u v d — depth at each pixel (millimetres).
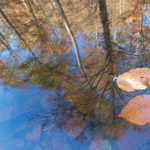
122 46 1987
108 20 2896
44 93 1482
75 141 1045
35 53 2340
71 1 4645
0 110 1393
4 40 3150
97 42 2229
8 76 1886
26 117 1288
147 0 3246
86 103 1278
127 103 1140
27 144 1103
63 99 1373
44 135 1128
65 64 1868
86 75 1605
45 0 5617
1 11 5238
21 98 1482
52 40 2670
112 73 1514
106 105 1212
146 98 1128
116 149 940
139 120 1024
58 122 1192
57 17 3881
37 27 3533
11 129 1220
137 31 2273
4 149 1104
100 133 1043
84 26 2920
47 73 1780
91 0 4258
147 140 937
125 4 3418
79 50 2135
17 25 3965
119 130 1020
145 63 1532
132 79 1326
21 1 5938
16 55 2402
